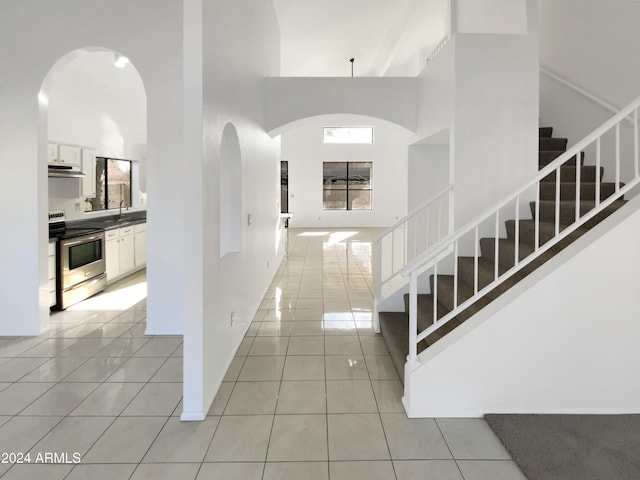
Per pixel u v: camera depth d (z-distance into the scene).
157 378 3.22
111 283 6.39
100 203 7.27
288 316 4.81
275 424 2.57
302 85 5.34
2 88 4.01
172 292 4.22
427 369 2.60
